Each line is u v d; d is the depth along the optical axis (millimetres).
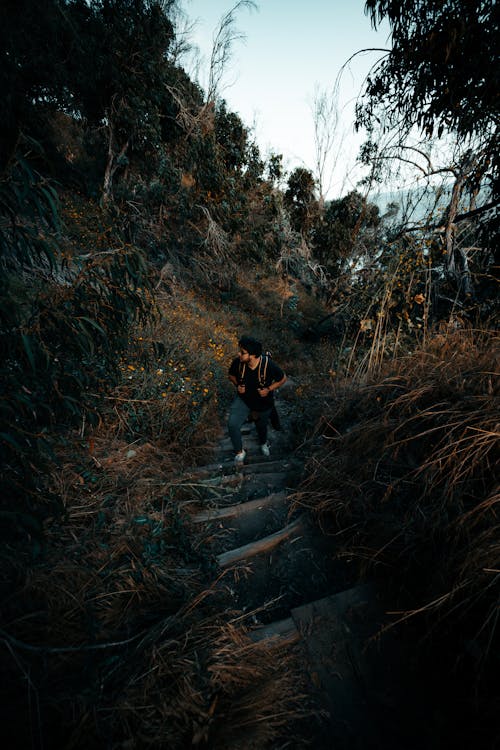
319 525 2424
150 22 8812
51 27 6395
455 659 1478
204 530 2463
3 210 1332
